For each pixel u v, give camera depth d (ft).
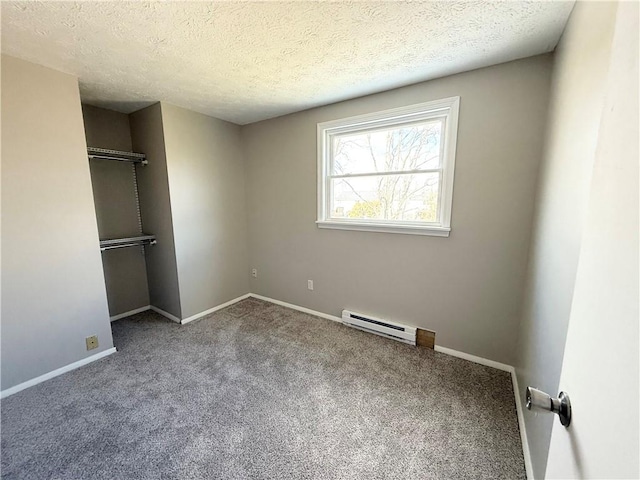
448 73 6.75
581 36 3.72
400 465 4.66
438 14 4.50
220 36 5.11
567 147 4.01
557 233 4.10
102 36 5.09
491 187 6.71
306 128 9.62
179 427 5.43
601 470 1.44
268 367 7.36
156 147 9.19
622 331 1.36
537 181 6.08
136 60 6.02
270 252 11.50
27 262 6.43
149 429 5.38
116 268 10.12
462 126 6.86
